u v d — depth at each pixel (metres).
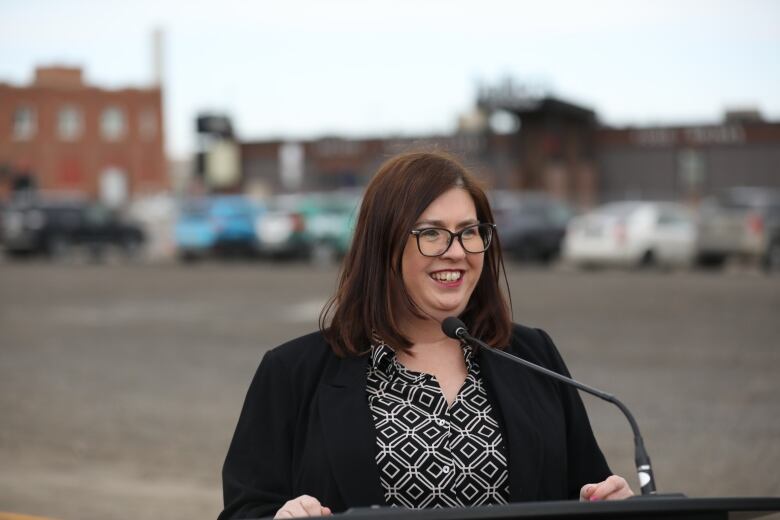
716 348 15.19
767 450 9.48
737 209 30.89
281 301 22.94
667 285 25.55
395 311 3.59
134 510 7.94
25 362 15.12
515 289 24.67
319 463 3.33
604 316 19.05
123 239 41.62
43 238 39.62
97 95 85.31
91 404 12.10
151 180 87.12
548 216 35.19
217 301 23.19
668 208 32.28
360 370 3.47
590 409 11.26
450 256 3.47
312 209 36.72
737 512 2.69
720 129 56.88
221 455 9.78
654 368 13.58
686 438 9.95
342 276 3.65
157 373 14.05
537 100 52.12
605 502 2.62
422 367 3.58
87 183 85.12
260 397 3.53
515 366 3.59
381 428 3.38
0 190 83.19
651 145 57.97
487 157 58.03
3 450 9.93
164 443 10.23
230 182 68.00
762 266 30.73
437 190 3.49
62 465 9.38
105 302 23.33
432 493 3.31
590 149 58.34
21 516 5.30
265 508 3.35
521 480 3.34
